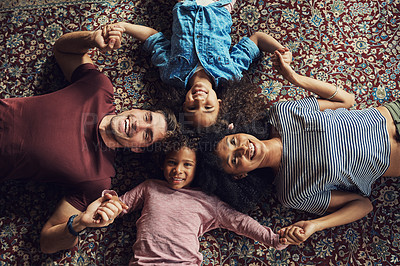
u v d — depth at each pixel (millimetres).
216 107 1393
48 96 1367
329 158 1295
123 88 1594
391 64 1574
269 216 1479
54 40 1644
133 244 1448
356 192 1455
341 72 1576
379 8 1621
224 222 1393
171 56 1500
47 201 1497
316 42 1604
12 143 1287
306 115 1354
